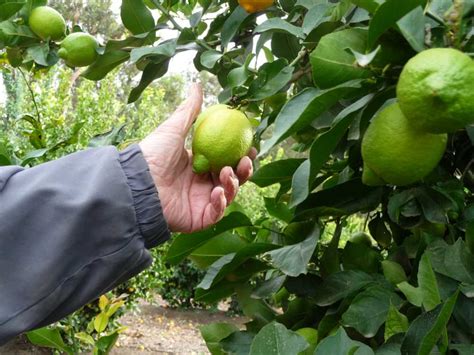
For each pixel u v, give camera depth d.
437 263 0.50
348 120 0.41
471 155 0.56
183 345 3.07
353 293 0.56
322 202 0.59
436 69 0.34
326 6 0.55
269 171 0.67
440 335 0.40
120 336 3.06
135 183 0.46
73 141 0.82
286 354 0.42
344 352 0.40
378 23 0.37
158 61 0.72
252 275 0.67
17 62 0.81
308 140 0.69
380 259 0.62
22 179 0.46
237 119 0.52
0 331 0.42
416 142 0.40
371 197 0.59
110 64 0.77
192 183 0.55
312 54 0.40
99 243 0.45
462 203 0.54
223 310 3.95
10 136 2.03
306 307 0.65
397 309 0.51
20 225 0.44
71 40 0.73
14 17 0.76
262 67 0.56
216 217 0.53
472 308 0.48
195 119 0.53
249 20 0.71
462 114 0.34
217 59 0.66
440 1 0.40
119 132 0.71
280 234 0.67
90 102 2.38
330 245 0.65
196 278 3.58
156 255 2.40
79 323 2.09
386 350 0.45
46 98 2.21
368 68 0.41
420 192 0.53
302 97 0.42
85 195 0.44
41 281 0.43
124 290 2.34
